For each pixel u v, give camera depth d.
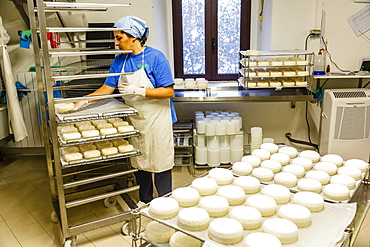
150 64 2.29
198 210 1.35
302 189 1.55
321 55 3.40
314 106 3.59
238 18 3.84
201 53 3.93
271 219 1.30
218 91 3.40
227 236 1.19
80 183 1.97
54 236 2.29
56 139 1.83
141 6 3.17
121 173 2.10
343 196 1.47
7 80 3.24
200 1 3.78
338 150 3.26
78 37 3.22
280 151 2.01
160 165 2.44
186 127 3.23
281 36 3.38
